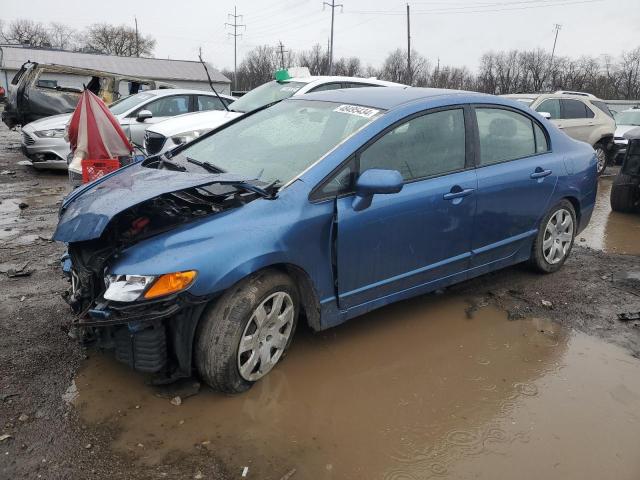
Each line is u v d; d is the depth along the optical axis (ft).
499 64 232.12
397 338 12.15
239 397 9.74
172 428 8.82
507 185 13.44
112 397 9.51
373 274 11.24
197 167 11.73
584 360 11.53
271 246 9.45
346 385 10.29
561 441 8.96
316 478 7.95
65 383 9.84
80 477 7.72
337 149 10.73
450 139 12.53
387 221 11.05
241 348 9.36
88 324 8.76
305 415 9.36
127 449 8.30
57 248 17.40
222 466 8.07
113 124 18.45
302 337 12.01
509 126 14.08
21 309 12.60
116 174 12.11
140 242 9.07
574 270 16.72
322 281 10.48
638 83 216.95
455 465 8.36
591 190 16.39
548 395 10.23
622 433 9.19
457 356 11.51
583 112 36.01
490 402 9.96
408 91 13.23
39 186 28.76
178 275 8.51
